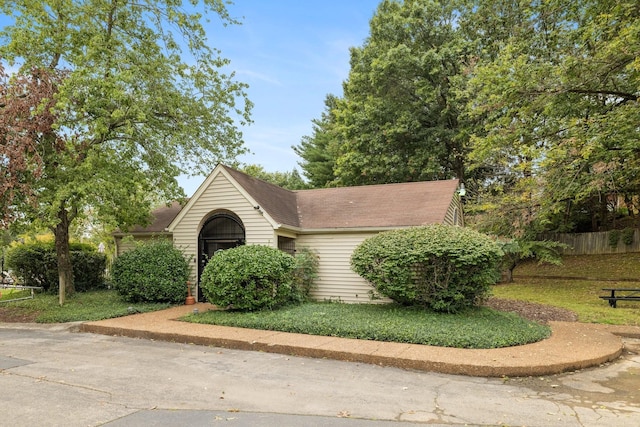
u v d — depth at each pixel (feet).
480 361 20.56
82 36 41.75
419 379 19.21
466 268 31.96
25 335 30.09
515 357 21.50
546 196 53.11
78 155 39.91
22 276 52.47
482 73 47.73
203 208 44.50
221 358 23.06
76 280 51.90
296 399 16.24
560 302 45.29
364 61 81.71
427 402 16.02
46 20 40.47
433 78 75.97
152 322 32.07
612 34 41.22
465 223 66.49
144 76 42.88
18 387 17.62
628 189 61.46
